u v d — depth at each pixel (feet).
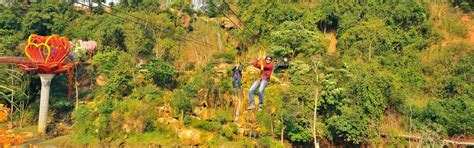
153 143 160.86
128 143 163.63
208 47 235.20
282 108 156.76
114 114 174.29
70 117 205.16
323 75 162.20
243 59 215.92
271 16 227.20
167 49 229.66
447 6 236.84
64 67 192.85
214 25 251.39
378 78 177.06
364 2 232.53
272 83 171.63
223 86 177.88
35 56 181.37
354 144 156.76
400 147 155.43
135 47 225.97
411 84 192.85
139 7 270.05
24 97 207.41
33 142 172.35
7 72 208.33
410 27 217.97
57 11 273.95
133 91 186.19
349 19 223.10
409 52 204.74
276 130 156.66
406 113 171.01
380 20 217.15
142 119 170.19
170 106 175.01
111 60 218.18
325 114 161.79
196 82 181.37
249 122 164.76
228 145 156.25
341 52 210.18
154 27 228.84
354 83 167.32
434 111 164.55
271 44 202.59
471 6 235.61
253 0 244.01
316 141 150.10
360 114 158.71
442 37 215.92
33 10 263.49
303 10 231.50
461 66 190.70
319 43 199.93
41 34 260.42
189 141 159.53
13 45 230.89
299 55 190.19
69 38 260.83
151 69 190.60
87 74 233.55
